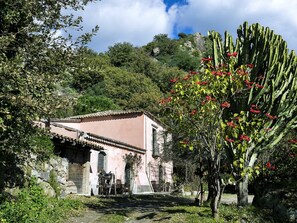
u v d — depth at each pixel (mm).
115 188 17250
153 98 38812
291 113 10773
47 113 5613
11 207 7281
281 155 11664
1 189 8328
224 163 10750
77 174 13984
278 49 10602
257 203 10320
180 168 27875
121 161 19906
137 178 21297
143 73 50500
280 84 10445
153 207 11641
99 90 39969
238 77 8469
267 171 10945
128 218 9242
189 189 22219
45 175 10891
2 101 5488
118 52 56062
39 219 7488
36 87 5711
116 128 23359
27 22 6500
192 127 8367
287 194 9922
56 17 6598
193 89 8070
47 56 6285
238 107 10164
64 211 9320
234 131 8055
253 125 8422
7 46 6082
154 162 24391
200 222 7949
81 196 13344
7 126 5648
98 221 8859
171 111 8531
